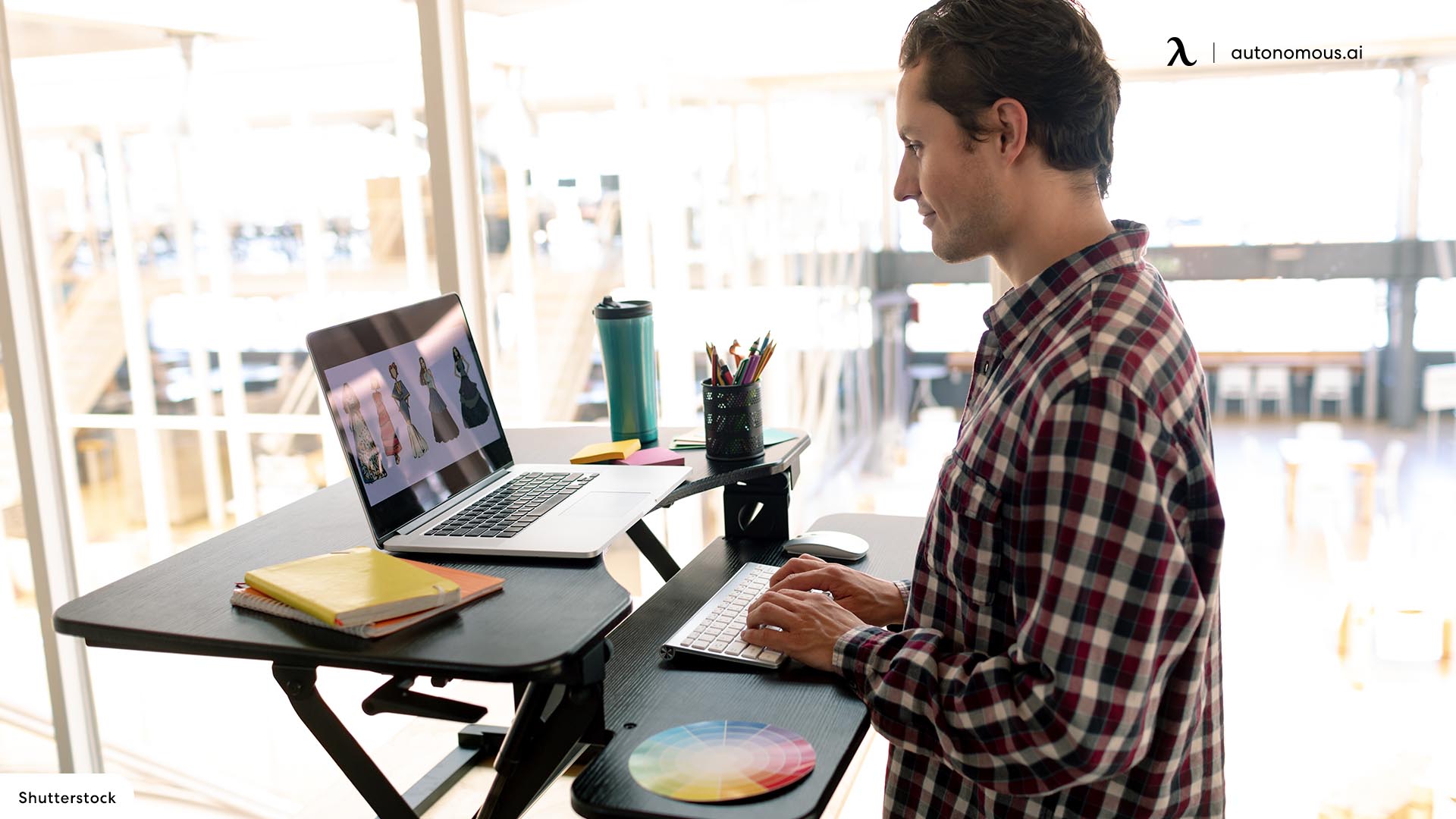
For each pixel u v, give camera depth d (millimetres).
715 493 2600
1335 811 2049
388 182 2088
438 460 1238
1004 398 781
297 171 2166
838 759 840
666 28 2508
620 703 950
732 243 3209
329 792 2018
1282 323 4223
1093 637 691
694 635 1073
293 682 960
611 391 1526
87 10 2188
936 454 5070
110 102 2254
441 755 2076
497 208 2102
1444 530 3350
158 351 2381
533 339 2252
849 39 2672
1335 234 3223
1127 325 729
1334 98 3000
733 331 3248
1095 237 813
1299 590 3037
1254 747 2266
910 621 896
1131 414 693
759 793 782
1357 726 2305
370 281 2164
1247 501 3826
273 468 2381
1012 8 784
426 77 1858
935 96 808
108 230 2326
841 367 4605
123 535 2490
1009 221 815
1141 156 3348
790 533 1479
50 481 2074
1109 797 800
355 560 1008
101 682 2363
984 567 793
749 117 3295
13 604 2379
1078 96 781
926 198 854
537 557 1060
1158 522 686
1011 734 726
